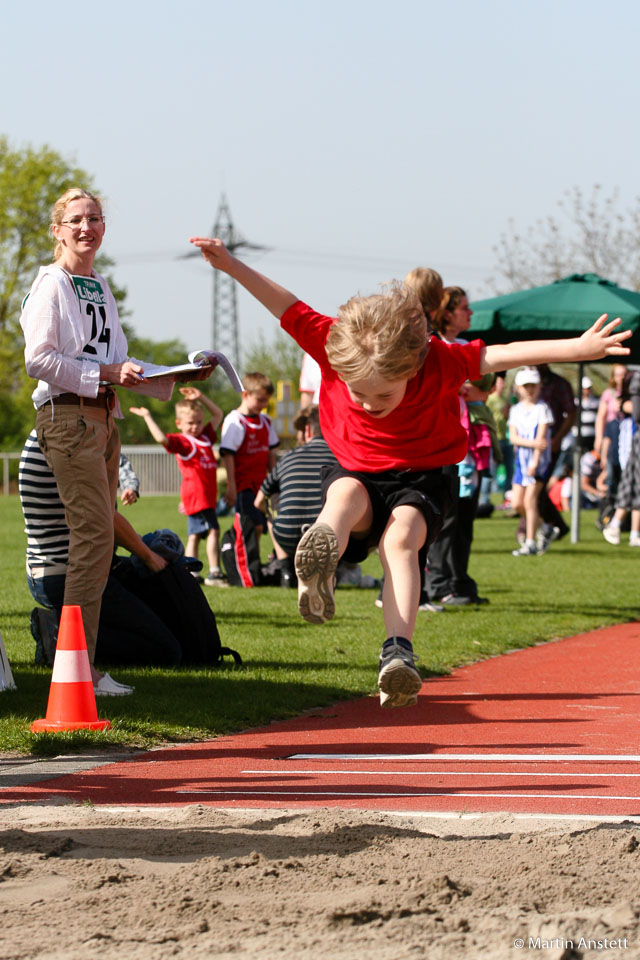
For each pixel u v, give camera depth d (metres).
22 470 10.38
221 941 4.17
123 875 4.86
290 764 7.42
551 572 20.78
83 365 9.06
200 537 19.23
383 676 5.96
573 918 4.22
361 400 6.40
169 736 8.24
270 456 19.09
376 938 4.16
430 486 6.71
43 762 7.49
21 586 18.16
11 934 4.27
